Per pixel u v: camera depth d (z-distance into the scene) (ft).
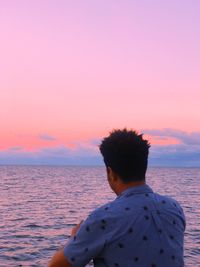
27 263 54.80
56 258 7.68
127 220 7.53
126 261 7.40
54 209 124.47
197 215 109.19
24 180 323.57
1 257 58.08
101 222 7.53
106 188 229.04
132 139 8.07
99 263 7.67
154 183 282.56
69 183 284.00
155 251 7.48
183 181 333.83
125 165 7.99
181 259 7.88
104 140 8.30
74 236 7.72
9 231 81.76
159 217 7.74
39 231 82.38
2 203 141.59
